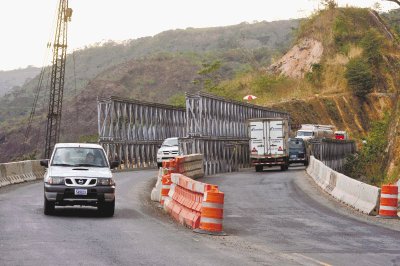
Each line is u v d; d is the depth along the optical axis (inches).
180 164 1343.5
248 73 4463.6
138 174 1659.7
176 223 701.3
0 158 6643.7
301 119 3496.6
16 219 674.2
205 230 622.5
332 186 1117.7
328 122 3553.2
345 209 906.7
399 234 658.2
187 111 1765.5
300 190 1188.5
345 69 3865.7
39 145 6609.3
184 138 1758.1
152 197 984.9
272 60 4606.3
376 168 1980.8
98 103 2005.4
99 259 441.4
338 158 2588.6
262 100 3791.8
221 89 4156.0
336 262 477.7
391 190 821.2
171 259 455.2
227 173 1825.8
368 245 573.9
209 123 1863.9
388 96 3668.8
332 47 4087.1
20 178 1359.5
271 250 531.5
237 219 770.8
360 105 3678.6
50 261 426.3
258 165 1881.2
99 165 756.6
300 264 461.1
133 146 2122.3
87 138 3846.0
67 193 704.4
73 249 483.2
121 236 569.0
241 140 2146.9
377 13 4463.6
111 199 719.1
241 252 509.7
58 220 676.7
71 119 7106.3
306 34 4335.6
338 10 4318.4
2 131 7170.3
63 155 760.3
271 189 1205.1
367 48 3946.9
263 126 1876.2
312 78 3917.3
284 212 852.6
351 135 3528.5
